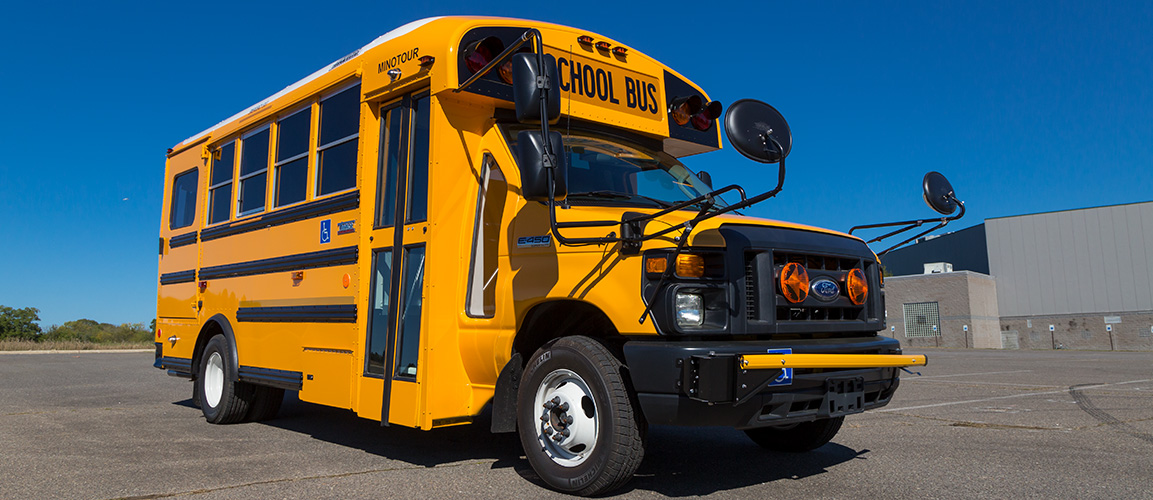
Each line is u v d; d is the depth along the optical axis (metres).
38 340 32.19
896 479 4.98
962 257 52.53
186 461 5.63
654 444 6.27
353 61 6.14
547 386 4.78
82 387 11.96
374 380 5.54
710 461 5.57
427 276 5.16
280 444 6.42
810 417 4.40
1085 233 43.97
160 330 9.10
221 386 7.59
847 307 4.71
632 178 5.37
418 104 5.56
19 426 7.50
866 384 4.64
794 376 4.23
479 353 5.16
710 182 6.32
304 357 6.38
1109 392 10.93
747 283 4.29
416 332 5.24
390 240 5.58
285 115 7.05
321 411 8.68
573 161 5.15
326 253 6.20
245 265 7.37
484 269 5.27
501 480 4.96
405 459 5.70
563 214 4.70
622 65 5.83
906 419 7.94
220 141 8.18
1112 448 6.14
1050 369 16.92
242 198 7.62
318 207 6.35
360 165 5.89
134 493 4.61
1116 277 42.84
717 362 3.97
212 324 7.93
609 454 4.29
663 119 6.04
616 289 4.31
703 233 4.23
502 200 5.32
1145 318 41.69
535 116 4.24
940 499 4.48
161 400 10.04
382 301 5.63
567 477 4.51
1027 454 5.88
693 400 4.01
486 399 5.28
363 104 5.96
